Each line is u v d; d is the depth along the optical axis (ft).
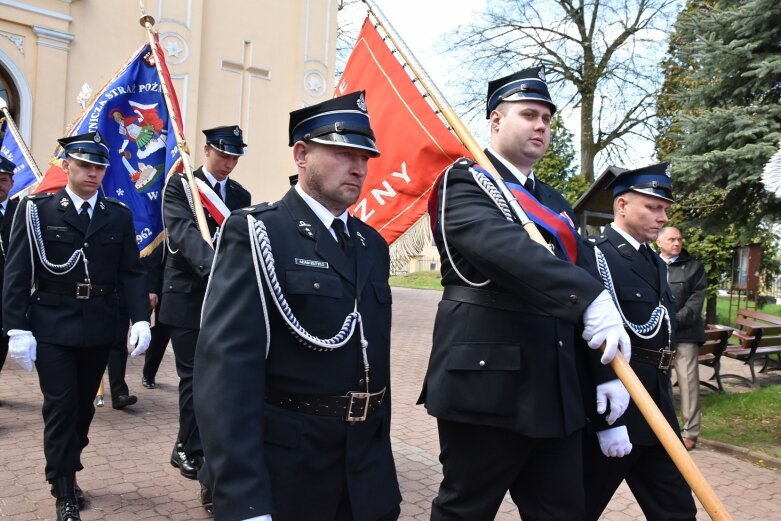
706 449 17.92
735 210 20.94
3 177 18.20
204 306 6.38
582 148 56.34
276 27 40.04
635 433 9.23
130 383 21.29
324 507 6.37
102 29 33.71
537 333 7.81
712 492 5.81
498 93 8.50
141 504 11.98
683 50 22.12
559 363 7.80
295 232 6.59
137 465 13.91
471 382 7.93
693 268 18.38
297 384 6.34
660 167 10.54
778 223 20.67
